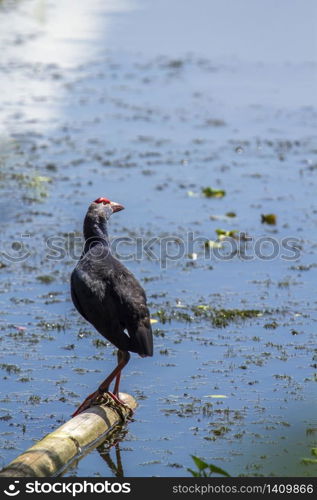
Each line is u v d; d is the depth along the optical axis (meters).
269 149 20.31
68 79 26.47
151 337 9.62
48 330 11.77
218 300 12.77
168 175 18.39
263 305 12.61
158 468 8.71
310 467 8.10
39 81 26.17
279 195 17.34
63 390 10.24
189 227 15.70
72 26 34.12
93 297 9.59
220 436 9.26
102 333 9.67
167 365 10.87
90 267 9.77
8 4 38.62
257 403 9.95
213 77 27.12
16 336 11.57
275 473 8.26
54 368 10.76
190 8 37.84
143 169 18.75
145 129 21.77
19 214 16.12
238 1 39.53
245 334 11.71
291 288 13.23
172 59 29.30
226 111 23.48
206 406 9.89
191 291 13.11
